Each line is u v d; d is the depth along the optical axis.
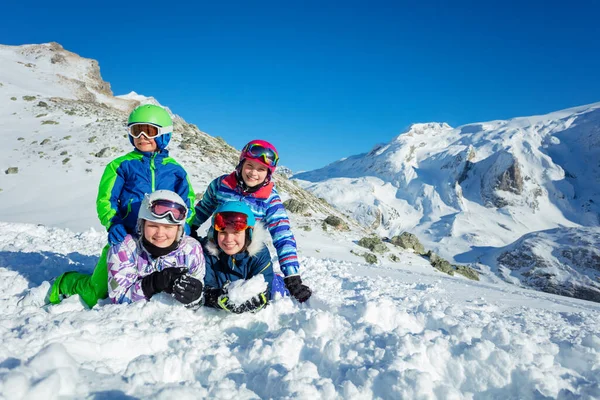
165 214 3.03
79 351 2.25
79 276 3.41
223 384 2.12
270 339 2.68
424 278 10.41
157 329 2.70
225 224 3.27
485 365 2.51
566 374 2.61
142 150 3.83
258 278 3.12
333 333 2.88
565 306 8.45
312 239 18.17
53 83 48.19
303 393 2.04
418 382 2.13
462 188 153.50
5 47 55.53
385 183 163.12
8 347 2.10
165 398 1.86
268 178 3.85
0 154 24.77
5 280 3.79
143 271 3.24
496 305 6.96
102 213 3.50
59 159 24.39
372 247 18.69
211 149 27.98
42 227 8.44
